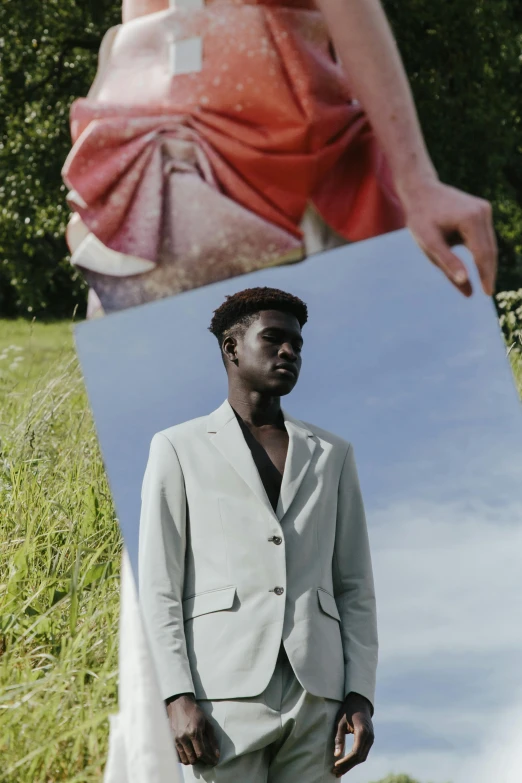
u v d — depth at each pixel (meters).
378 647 2.24
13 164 12.03
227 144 1.99
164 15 2.00
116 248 1.99
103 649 2.60
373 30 1.88
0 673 2.48
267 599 2.21
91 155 1.98
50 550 3.15
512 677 2.18
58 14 11.61
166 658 2.12
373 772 2.16
